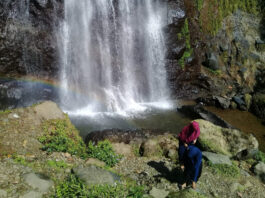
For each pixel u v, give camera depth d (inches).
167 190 195.8
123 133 300.5
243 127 430.3
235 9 650.2
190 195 185.3
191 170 198.4
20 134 224.4
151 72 514.6
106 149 240.4
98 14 458.3
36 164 190.2
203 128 288.7
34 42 406.3
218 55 600.1
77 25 441.1
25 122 241.4
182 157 201.0
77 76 439.8
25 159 194.5
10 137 216.7
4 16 388.8
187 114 436.8
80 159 220.4
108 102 437.1
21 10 400.5
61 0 422.6
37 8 408.8
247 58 616.7
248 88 581.9
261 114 472.1
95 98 436.1
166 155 264.7
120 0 480.1
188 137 199.6
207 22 593.6
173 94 536.1
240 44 621.3
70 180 177.8
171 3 541.0
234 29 633.6
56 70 424.2
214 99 503.8
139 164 238.5
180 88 543.8
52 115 263.0
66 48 430.6
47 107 268.2
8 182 160.9
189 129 200.5
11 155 196.4
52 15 417.7
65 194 161.6
